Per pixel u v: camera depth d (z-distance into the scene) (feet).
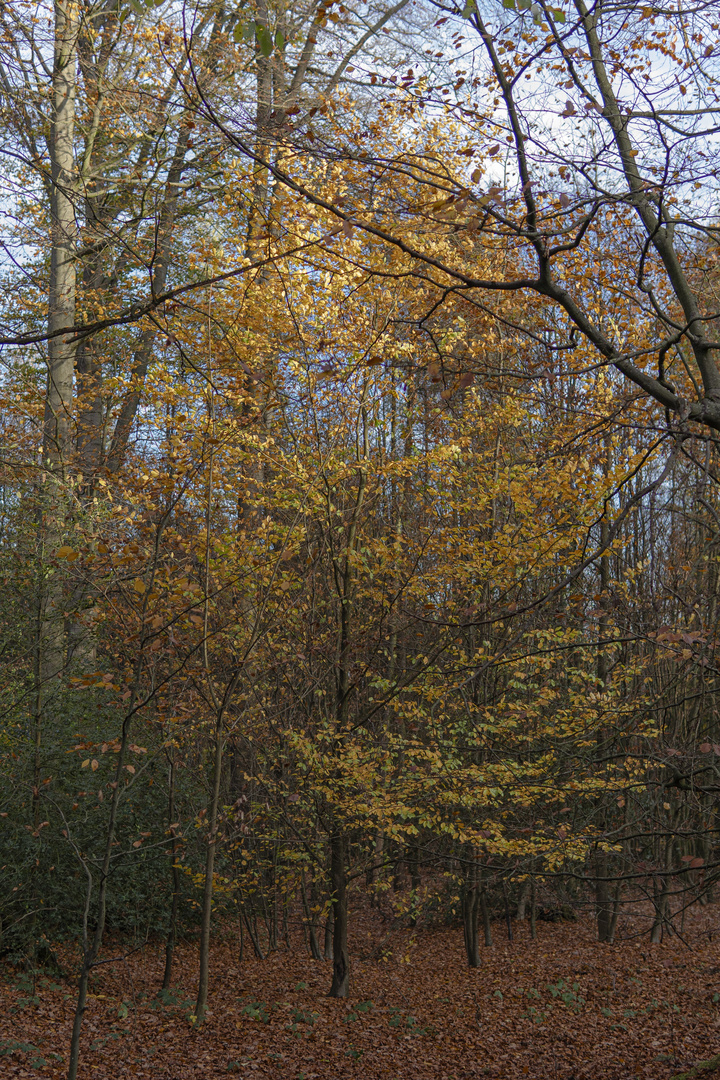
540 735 33.42
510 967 45.37
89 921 38.37
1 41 37.11
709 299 23.27
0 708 33.78
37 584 33.94
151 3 13.12
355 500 37.35
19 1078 24.40
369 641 36.94
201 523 32.53
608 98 17.83
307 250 28.25
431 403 30.58
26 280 38.65
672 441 12.67
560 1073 29.22
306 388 33.58
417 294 29.48
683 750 20.57
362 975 42.57
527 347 26.21
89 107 44.09
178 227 32.63
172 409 31.86
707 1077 25.61
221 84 26.73
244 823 33.53
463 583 34.14
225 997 36.60
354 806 31.58
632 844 39.37
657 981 41.96
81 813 36.14
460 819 33.09
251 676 35.27
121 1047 28.58
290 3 23.95
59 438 38.09
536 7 13.75
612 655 41.96
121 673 28.07
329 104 24.54
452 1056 30.81
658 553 37.93
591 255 26.76
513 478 32.60
